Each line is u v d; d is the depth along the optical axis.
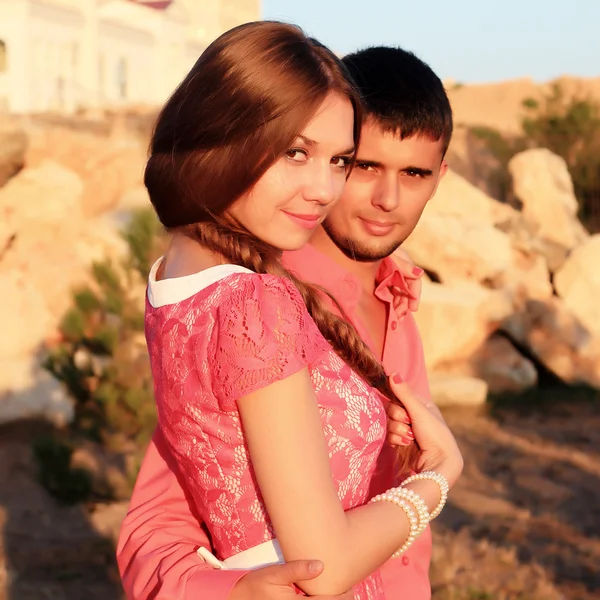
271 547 1.67
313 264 2.22
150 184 1.70
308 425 1.53
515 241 12.61
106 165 12.15
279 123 1.56
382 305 2.37
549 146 19.81
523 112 38.91
